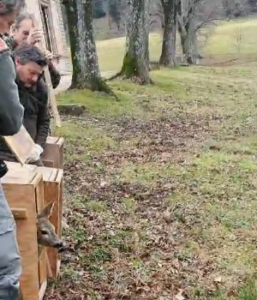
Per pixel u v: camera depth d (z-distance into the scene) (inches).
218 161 369.7
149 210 267.0
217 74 1133.7
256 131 505.4
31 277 147.6
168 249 222.1
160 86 797.9
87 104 576.4
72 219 242.8
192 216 259.8
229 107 674.8
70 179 313.7
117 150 398.6
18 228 144.5
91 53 634.2
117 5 2449.6
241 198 291.3
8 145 149.3
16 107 117.8
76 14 634.2
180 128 512.4
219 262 212.8
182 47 1594.5
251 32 2440.9
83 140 417.1
